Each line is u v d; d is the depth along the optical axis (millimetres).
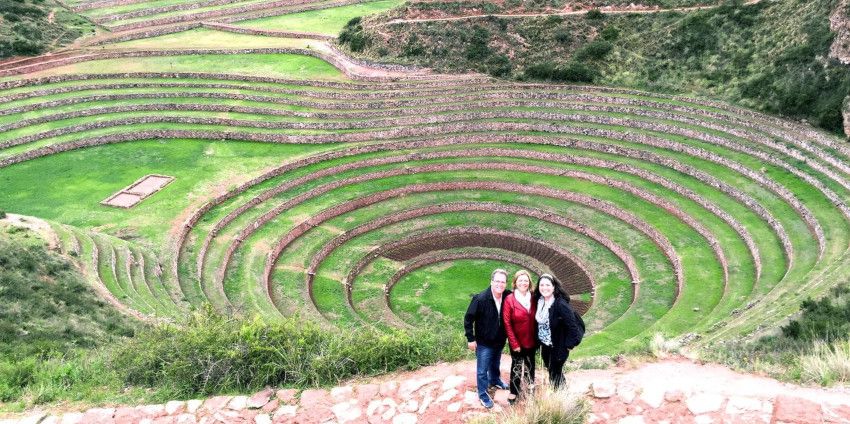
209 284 38344
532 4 66125
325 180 50500
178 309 33375
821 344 18047
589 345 31812
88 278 34062
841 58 46656
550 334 12758
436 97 59188
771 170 43938
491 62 62531
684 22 58906
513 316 12734
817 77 47844
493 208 47844
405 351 16750
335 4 97750
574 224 45219
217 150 55531
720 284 36469
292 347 17109
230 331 18391
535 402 12633
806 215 39000
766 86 50688
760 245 38188
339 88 63188
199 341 17594
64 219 44469
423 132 55344
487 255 43438
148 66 71000
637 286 38188
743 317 28781
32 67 69062
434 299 39281
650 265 40031
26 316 27031
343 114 58125
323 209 46938
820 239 36531
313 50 73438
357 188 49719
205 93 63594
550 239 44312
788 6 54062
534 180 49719
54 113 59812
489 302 12844
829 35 48312
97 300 31109
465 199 48594
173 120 59656
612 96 56281
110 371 18656
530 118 55812
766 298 30875
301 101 60906
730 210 42094
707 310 33875
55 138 56656
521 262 42438
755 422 12094
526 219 46688
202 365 16797
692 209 43469
